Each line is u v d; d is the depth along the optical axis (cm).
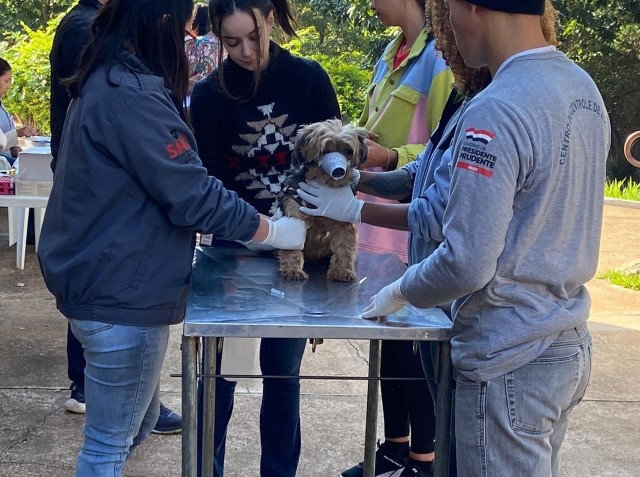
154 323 201
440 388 191
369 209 221
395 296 182
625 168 1639
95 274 195
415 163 254
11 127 669
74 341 350
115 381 203
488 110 162
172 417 346
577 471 327
